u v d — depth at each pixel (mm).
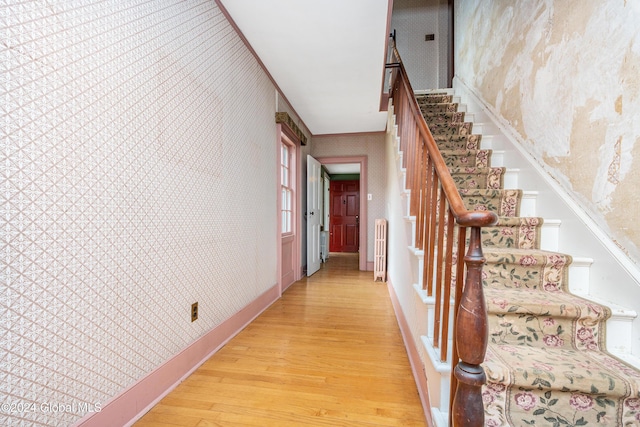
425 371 1315
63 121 947
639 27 1110
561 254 1487
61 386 945
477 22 3047
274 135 3037
